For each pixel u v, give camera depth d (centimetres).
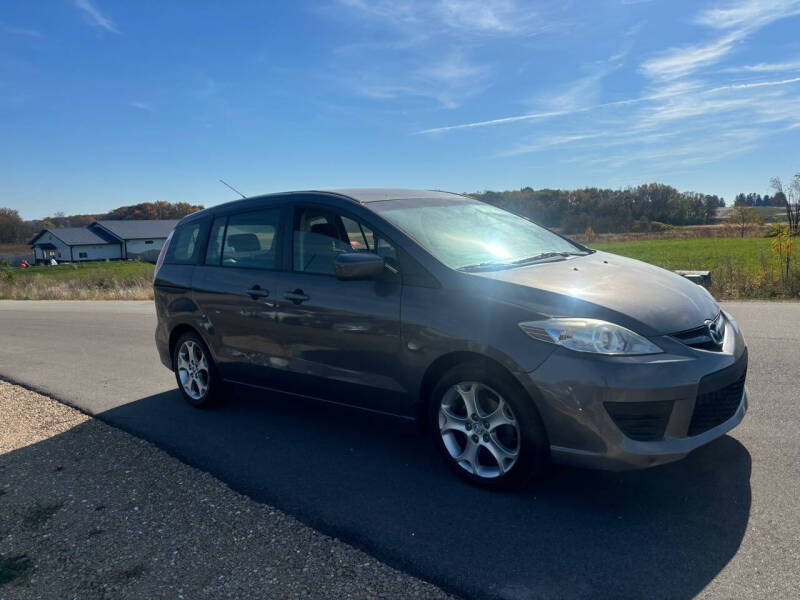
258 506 361
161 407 584
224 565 300
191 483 400
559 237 499
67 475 427
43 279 3772
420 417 393
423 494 364
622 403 309
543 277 366
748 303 1005
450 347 357
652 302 344
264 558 304
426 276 378
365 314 399
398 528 325
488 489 362
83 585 290
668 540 296
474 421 363
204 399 559
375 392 406
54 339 1072
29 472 436
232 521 345
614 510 329
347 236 429
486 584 271
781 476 352
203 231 552
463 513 337
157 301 591
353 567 291
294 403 569
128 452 465
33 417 573
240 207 521
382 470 403
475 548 301
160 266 590
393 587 273
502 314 341
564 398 317
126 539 332
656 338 320
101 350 923
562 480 368
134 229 9869
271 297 462
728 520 310
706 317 350
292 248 463
